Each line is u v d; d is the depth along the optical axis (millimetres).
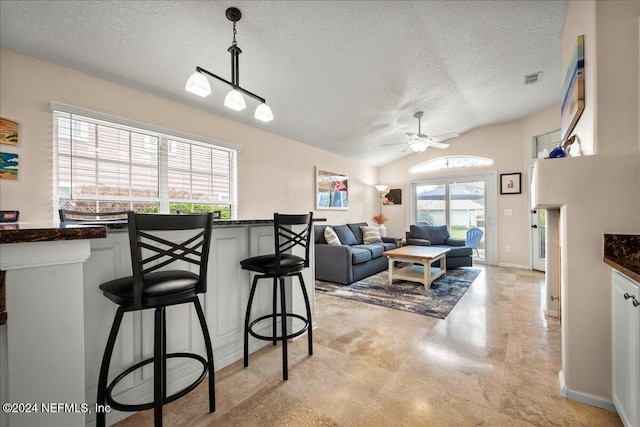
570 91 2025
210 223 1266
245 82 2934
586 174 1417
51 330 792
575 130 2068
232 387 1578
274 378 1663
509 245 5215
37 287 768
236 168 3670
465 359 1865
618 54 1425
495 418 1319
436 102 4086
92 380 1267
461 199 5887
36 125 2168
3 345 730
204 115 3320
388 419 1319
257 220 1843
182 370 1585
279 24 2268
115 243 1353
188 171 3203
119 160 2660
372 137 5125
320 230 4652
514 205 5160
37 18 1894
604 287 1381
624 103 1409
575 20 2012
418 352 1966
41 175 2186
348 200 6031
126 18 2002
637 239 1307
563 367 1526
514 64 3180
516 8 2324
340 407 1406
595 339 1404
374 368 1763
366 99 3713
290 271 1770
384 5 2215
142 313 1441
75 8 1873
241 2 2018
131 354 1394
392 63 2994
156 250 1101
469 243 5762
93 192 2490
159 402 1090
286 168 4492
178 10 2002
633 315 1074
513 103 4328
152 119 2848
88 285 1263
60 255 800
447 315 2693
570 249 1463
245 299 1955
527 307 2910
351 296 3375
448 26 2506
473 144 5633
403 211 6648
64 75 2305
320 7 2162
